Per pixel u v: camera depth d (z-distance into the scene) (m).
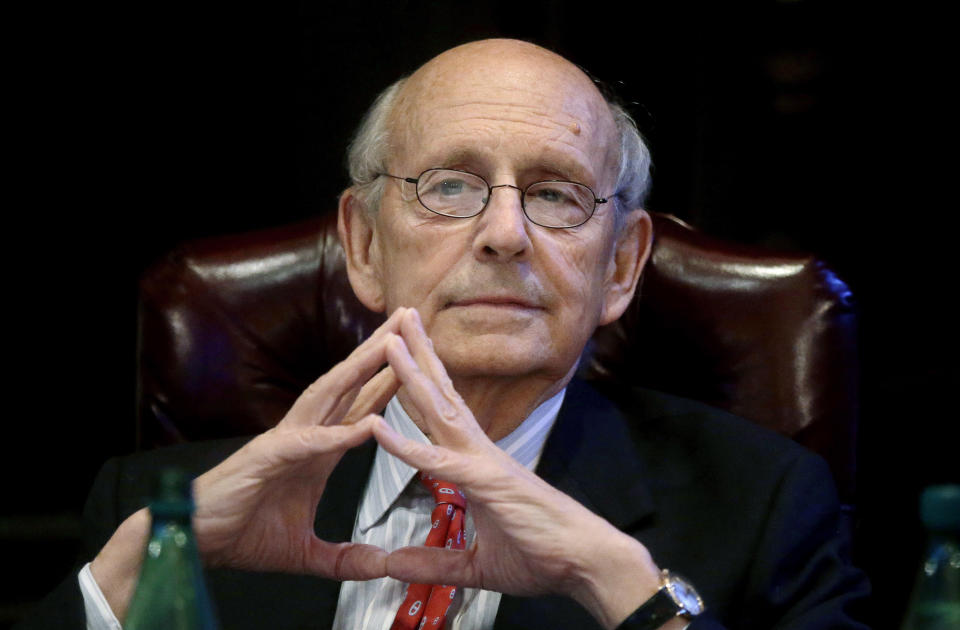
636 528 6.03
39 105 11.17
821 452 6.86
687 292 7.10
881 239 11.09
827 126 10.92
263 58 11.02
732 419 6.51
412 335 5.16
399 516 6.01
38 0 11.00
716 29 10.62
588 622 5.52
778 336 6.96
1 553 10.81
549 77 5.96
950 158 10.89
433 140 5.81
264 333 7.18
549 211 5.82
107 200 11.35
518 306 5.69
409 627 5.43
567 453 6.20
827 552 5.97
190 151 11.27
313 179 11.03
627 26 10.48
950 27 10.66
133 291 11.53
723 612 5.75
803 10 10.67
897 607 9.76
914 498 10.27
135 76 11.17
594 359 7.24
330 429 4.92
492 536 5.03
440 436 4.98
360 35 10.67
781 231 11.02
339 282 7.21
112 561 5.02
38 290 11.45
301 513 5.14
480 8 10.37
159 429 7.17
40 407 11.53
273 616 5.71
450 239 5.71
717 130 10.78
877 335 11.11
